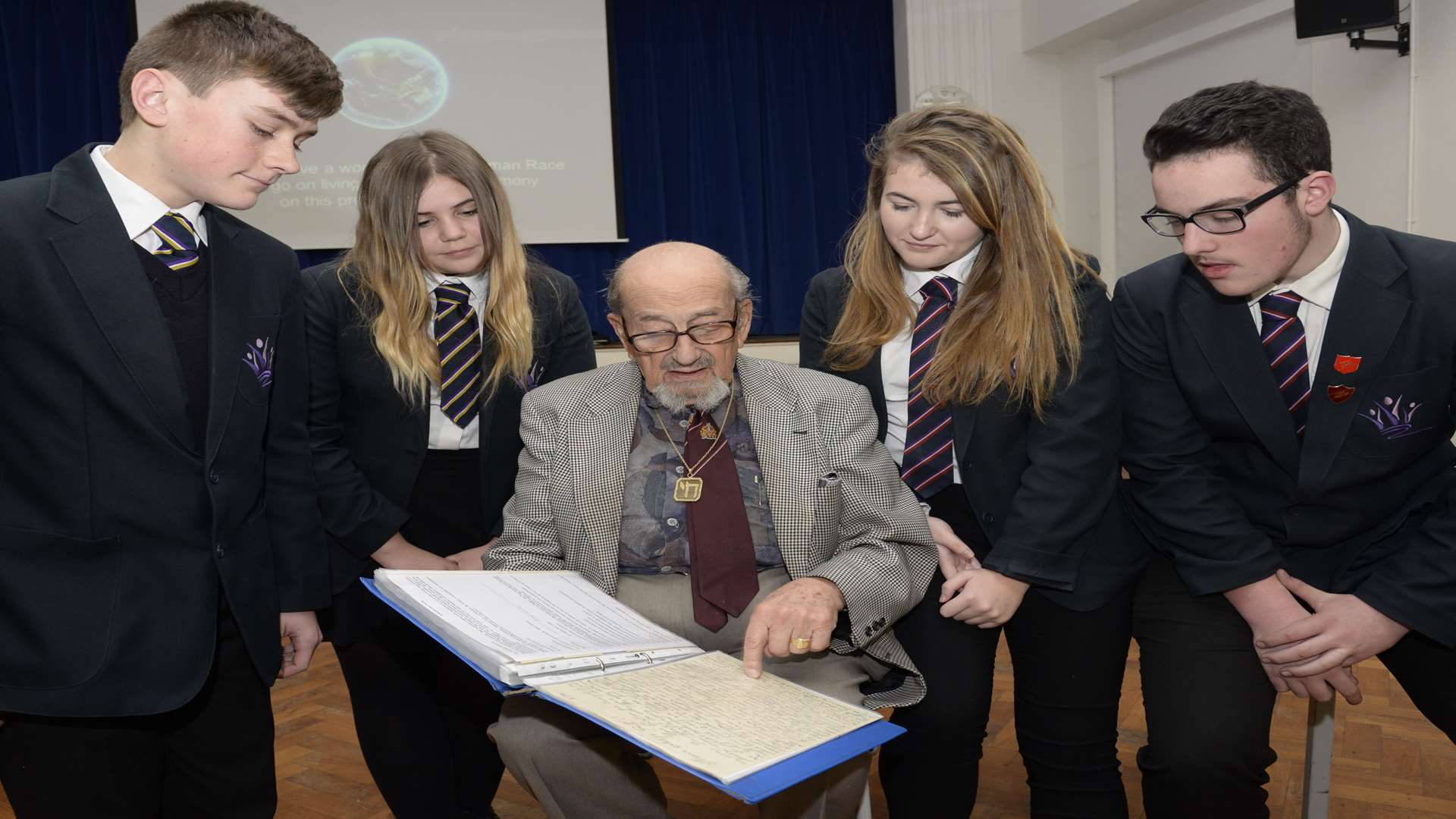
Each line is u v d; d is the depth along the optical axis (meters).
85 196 1.27
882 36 6.66
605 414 1.52
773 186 6.62
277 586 1.51
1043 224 1.56
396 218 1.70
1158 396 1.56
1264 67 4.64
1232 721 1.39
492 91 6.02
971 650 1.55
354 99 5.82
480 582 1.36
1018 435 1.60
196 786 1.49
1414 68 3.77
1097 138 5.80
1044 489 1.52
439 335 1.76
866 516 1.48
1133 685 2.65
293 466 1.55
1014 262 1.55
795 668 1.43
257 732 1.50
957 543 1.58
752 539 1.48
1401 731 2.28
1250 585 1.45
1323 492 1.43
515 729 1.38
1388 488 1.46
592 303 6.32
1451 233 3.69
